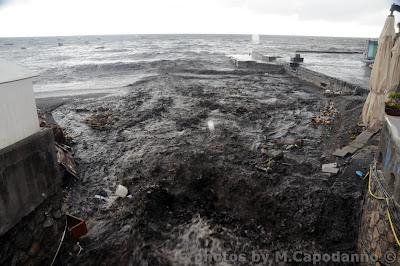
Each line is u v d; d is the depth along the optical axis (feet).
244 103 61.21
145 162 33.96
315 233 23.85
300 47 280.72
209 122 48.55
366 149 32.45
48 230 19.15
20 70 16.97
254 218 25.96
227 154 35.55
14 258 16.19
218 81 88.94
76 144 40.52
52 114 55.93
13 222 15.94
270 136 42.50
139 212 25.98
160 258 22.33
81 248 21.83
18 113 16.56
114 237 23.21
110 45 355.36
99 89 81.30
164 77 94.48
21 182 16.46
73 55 204.54
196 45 330.75
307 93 71.05
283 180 29.55
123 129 46.32
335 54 161.27
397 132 17.94
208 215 26.76
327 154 34.71
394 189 17.10
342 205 25.20
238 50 241.35
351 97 55.77
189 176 30.91
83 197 28.78
